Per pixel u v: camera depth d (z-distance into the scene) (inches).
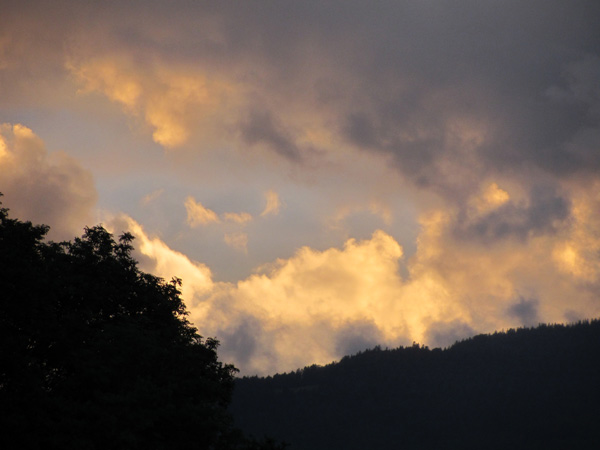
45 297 2085.4
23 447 1660.9
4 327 1937.7
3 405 1734.7
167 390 1915.6
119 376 1995.6
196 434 1943.9
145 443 1892.2
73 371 2145.7
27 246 2204.7
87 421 1753.2
